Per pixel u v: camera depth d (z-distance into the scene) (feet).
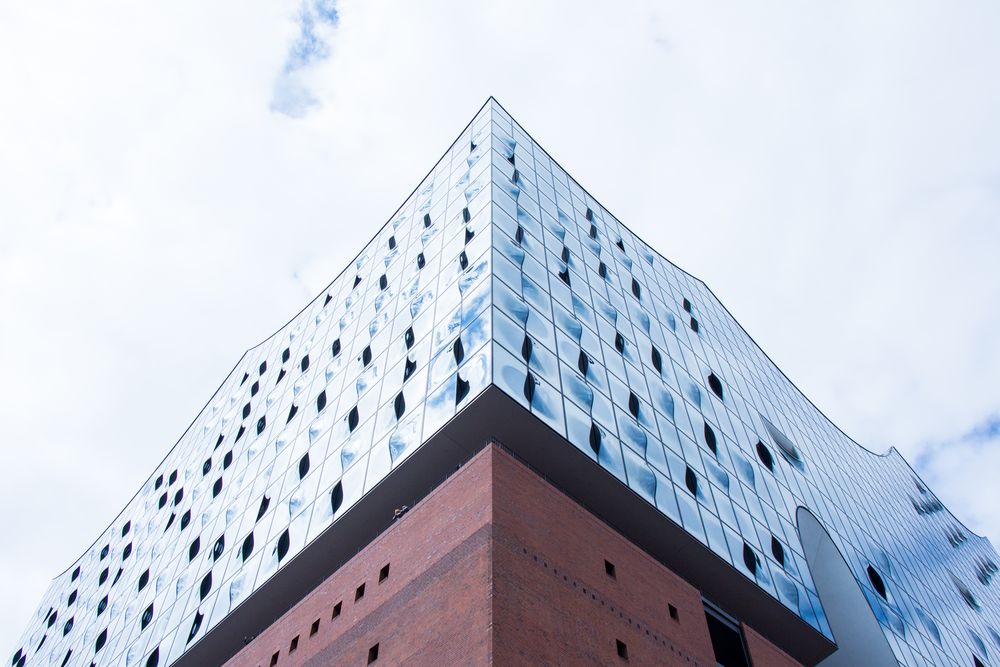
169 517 165.89
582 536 85.66
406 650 73.51
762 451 146.20
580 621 75.82
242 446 155.63
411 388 109.50
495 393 93.15
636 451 108.68
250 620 114.93
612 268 147.64
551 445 96.37
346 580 90.63
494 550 73.82
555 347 110.01
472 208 131.23
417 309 123.95
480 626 67.87
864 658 129.59
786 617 113.60
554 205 145.89
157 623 135.23
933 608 166.81
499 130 150.71
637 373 124.88
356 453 112.27
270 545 117.91
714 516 114.32
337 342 147.64
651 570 91.56
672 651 83.71
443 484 87.66
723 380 155.22
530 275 119.24
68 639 174.19
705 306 178.91
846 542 150.51
